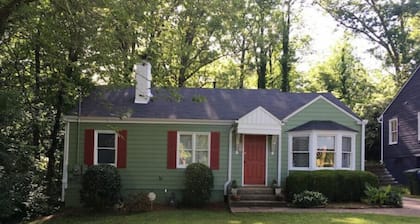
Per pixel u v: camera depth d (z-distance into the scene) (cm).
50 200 1927
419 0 3766
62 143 2159
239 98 2250
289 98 2273
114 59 1451
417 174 2439
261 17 3316
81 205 1927
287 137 2061
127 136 1983
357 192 1947
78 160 1952
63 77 1661
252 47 3469
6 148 1552
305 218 1541
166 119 1983
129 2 1381
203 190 1889
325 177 1925
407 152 2834
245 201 1895
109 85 1583
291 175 1942
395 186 2725
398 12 3834
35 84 1955
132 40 1480
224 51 3225
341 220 1493
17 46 1845
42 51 1802
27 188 1684
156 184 1973
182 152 2009
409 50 3809
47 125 2025
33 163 1728
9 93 1528
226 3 2516
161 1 1658
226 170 2014
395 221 1467
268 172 2038
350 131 2048
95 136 1967
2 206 1477
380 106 3425
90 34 1430
